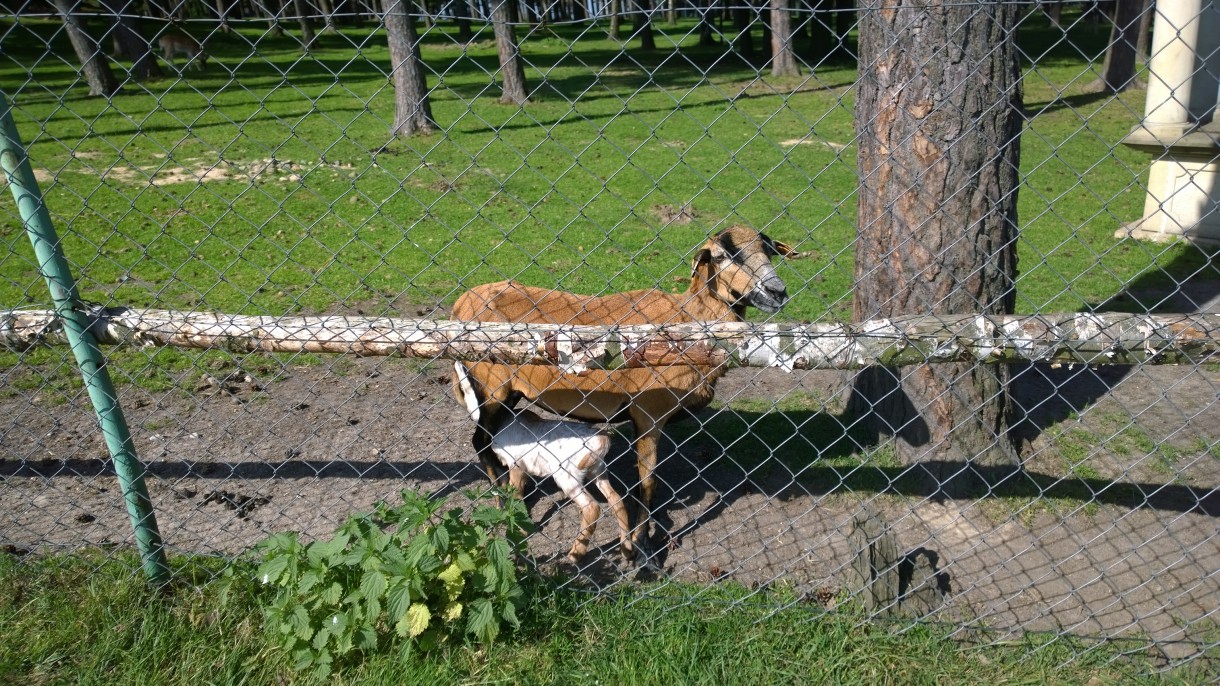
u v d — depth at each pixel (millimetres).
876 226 4402
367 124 17609
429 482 4680
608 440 3893
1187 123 9008
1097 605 3588
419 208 11227
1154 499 4410
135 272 8469
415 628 2930
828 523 4285
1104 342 2809
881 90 4191
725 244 4211
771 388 5891
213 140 15516
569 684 3012
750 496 4594
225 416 5547
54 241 3068
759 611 3346
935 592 3492
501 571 3035
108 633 3223
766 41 27078
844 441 5098
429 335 2980
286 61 29359
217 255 9133
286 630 3006
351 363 6402
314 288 8023
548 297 4309
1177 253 8867
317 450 5078
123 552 3721
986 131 4070
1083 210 10781
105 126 16812
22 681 3039
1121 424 5277
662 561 4008
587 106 20516
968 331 2873
